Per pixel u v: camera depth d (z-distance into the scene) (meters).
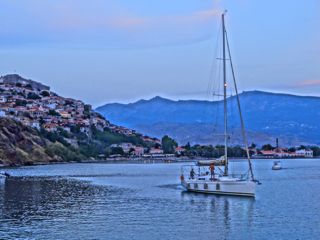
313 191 96.56
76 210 66.19
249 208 67.81
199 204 71.88
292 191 96.56
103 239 47.53
